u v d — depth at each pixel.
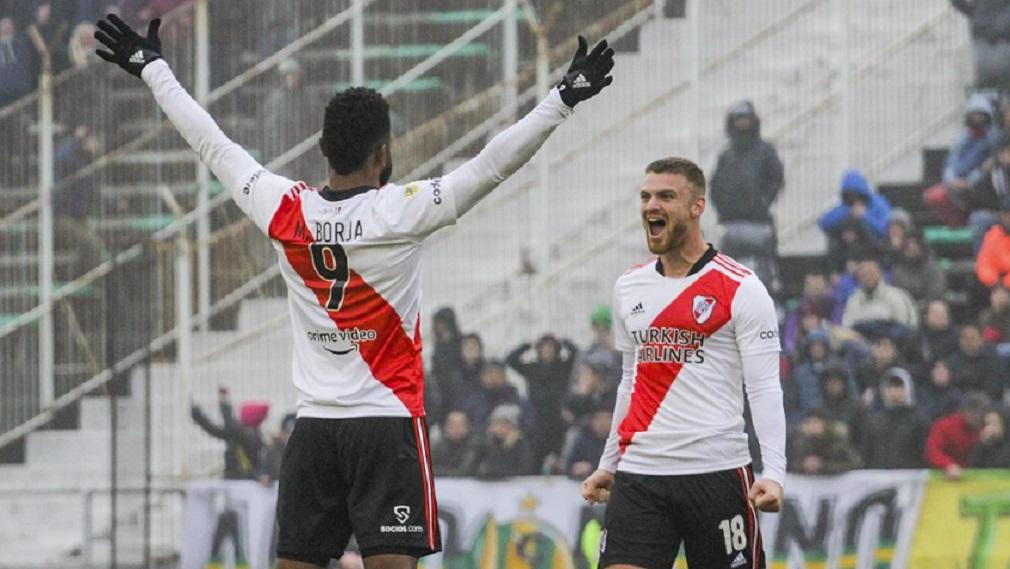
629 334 25.59
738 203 50.53
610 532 25.55
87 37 56.06
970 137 51.75
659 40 53.78
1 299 55.50
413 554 20.47
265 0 54.81
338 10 54.75
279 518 21.11
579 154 53.41
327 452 20.69
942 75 52.81
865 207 50.19
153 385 52.38
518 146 19.98
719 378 25.02
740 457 25.16
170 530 50.75
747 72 53.47
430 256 53.22
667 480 25.16
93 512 54.22
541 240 53.03
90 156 55.62
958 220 51.50
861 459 48.47
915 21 53.16
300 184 20.84
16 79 56.09
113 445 49.81
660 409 25.19
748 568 25.27
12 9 56.34
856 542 48.16
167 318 52.91
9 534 54.19
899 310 49.44
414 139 54.06
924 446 48.44
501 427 49.09
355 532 20.66
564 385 49.41
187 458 51.75
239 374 52.44
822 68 53.28
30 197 55.72
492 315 52.50
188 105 21.22
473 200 20.20
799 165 52.78
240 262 53.62
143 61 21.33
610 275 52.62
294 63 54.66
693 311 24.91
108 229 55.41
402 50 54.41
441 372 49.72
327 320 20.50
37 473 54.72
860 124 52.94
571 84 19.84
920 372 48.94
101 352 55.09
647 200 24.98
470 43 54.16
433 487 20.77
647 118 53.53
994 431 48.34
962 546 47.91
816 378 48.91
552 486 48.69
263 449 51.22
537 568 48.56
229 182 21.05
